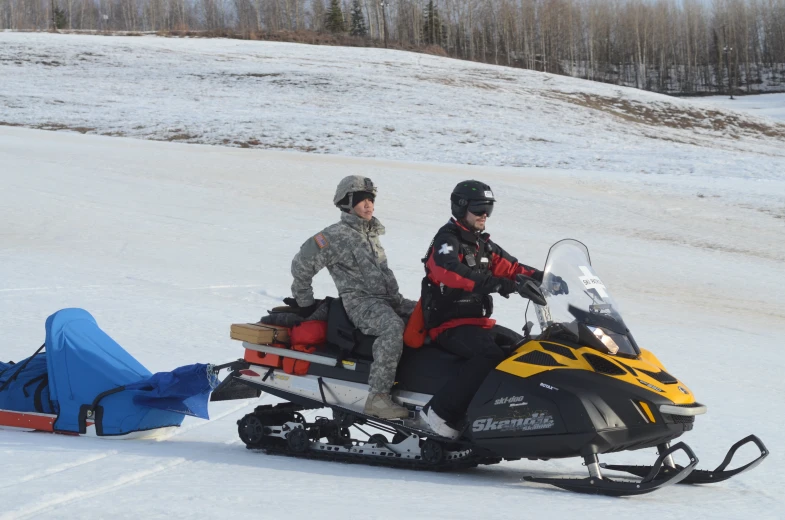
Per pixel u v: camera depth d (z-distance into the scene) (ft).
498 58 353.72
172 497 13.14
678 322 37.24
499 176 81.30
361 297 16.71
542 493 14.20
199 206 63.00
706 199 73.05
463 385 15.38
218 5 454.81
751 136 152.56
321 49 209.26
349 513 12.31
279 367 17.70
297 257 17.07
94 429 18.43
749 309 41.27
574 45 372.58
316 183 74.33
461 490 14.32
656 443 14.58
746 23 353.10
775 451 17.99
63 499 12.96
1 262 42.65
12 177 70.18
